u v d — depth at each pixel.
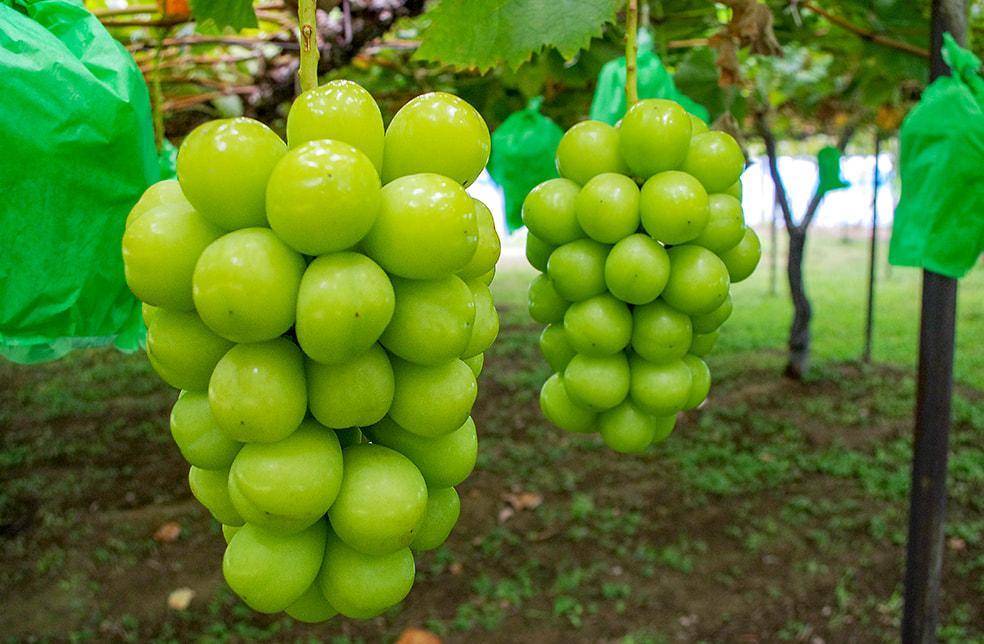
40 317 0.42
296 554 0.34
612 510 1.25
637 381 0.48
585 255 0.46
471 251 0.33
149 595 1.04
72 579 1.07
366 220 0.31
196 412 0.35
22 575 1.08
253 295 0.31
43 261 0.42
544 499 1.30
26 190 0.40
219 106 0.88
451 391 0.35
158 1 0.64
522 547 1.15
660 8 0.84
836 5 0.89
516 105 1.13
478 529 1.21
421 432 0.35
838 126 2.33
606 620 0.99
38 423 1.67
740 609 1.00
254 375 0.32
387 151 0.35
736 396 1.78
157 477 1.39
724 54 0.67
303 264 0.32
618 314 0.47
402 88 1.15
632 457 1.45
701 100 0.88
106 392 1.90
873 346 2.24
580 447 1.51
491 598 1.03
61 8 0.43
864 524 1.18
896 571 1.07
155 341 0.34
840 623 0.97
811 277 3.95
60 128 0.41
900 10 0.82
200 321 0.34
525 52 0.50
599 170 0.47
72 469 1.43
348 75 1.12
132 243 0.32
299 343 0.32
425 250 0.32
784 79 1.58
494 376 2.02
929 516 0.60
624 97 0.57
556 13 0.49
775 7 0.92
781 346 2.26
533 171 0.74
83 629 0.97
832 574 1.07
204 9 0.54
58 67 0.40
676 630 0.97
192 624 0.98
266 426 0.32
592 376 0.47
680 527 1.20
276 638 0.96
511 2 0.49
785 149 4.10
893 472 1.35
